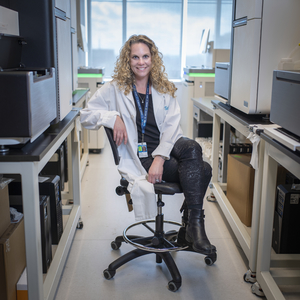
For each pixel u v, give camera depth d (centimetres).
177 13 575
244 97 201
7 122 119
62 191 283
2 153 122
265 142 161
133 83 185
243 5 201
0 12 151
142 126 184
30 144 136
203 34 470
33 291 132
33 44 174
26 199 124
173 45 588
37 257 130
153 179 169
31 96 120
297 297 170
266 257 168
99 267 193
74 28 306
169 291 173
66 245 189
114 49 580
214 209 275
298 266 180
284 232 193
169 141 175
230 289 176
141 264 196
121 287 176
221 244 221
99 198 292
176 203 283
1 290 139
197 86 439
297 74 125
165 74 190
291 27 185
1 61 152
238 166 238
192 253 209
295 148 125
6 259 137
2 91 117
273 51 187
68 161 272
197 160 166
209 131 401
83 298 167
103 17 568
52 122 176
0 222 143
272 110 152
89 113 181
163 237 187
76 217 226
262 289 166
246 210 225
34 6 171
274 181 160
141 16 572
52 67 171
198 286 178
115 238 216
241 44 205
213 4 569
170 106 188
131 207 189
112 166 382
